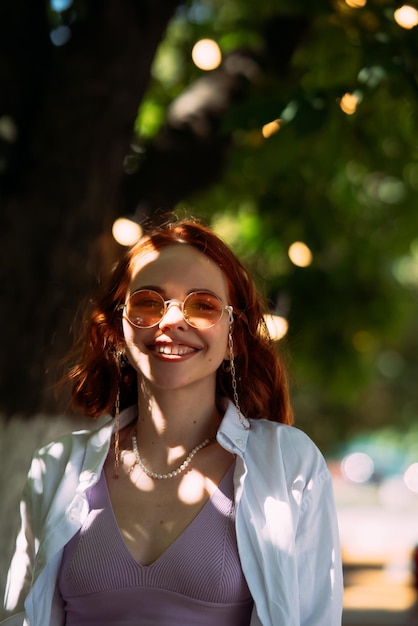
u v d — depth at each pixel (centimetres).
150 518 333
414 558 1410
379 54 560
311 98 568
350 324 1091
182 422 346
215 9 958
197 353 342
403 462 5103
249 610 324
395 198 1085
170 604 319
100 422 378
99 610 324
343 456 4491
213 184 733
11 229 557
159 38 601
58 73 587
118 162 585
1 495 529
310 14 626
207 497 333
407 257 1153
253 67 704
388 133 846
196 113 684
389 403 2919
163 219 498
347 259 1080
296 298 1000
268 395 371
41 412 540
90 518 337
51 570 334
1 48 597
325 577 337
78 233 564
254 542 326
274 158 805
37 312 548
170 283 345
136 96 592
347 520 3050
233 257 358
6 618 351
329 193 972
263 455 341
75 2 648
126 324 347
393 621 1358
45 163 570
